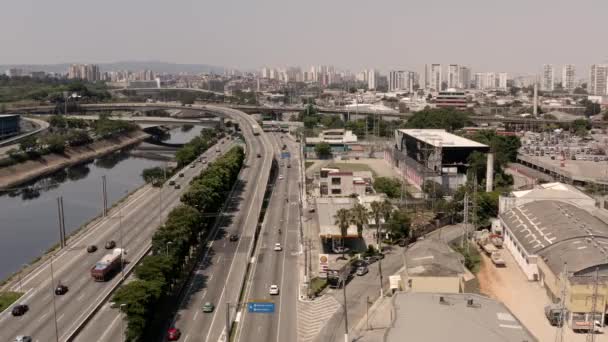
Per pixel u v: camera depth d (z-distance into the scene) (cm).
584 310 14375
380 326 14150
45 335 13538
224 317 14862
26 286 16862
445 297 13588
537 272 17925
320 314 15138
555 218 19838
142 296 13175
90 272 17938
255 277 17912
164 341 13500
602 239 17362
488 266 19400
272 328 14325
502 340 11281
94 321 14362
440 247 18112
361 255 19975
